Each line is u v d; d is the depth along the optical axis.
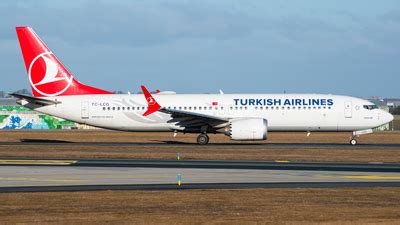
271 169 115.06
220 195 81.25
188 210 69.56
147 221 62.62
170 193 83.06
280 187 89.56
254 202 75.38
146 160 133.88
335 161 131.88
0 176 102.56
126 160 133.62
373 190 86.19
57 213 67.56
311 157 140.38
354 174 106.69
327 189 87.06
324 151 157.25
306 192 84.12
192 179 99.06
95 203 74.69
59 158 138.12
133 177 101.62
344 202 75.38
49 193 83.00
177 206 72.44
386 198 78.75
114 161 131.00
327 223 61.19
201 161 131.62
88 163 126.25
